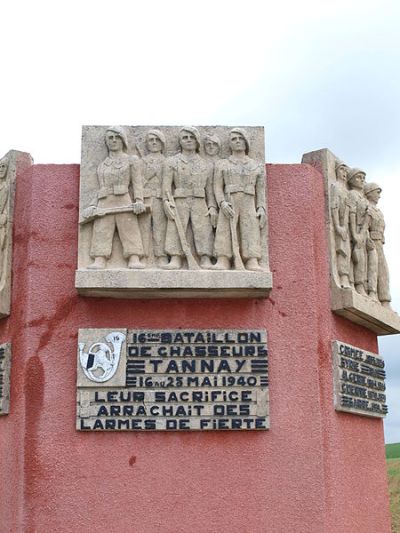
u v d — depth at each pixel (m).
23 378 7.61
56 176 8.12
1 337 8.14
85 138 8.04
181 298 7.82
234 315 7.82
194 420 7.46
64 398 7.54
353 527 7.93
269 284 7.61
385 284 9.16
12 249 8.20
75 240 7.95
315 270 8.09
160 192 7.95
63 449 7.41
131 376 7.54
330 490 7.59
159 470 7.41
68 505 7.28
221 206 7.86
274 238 8.09
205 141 8.15
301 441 7.57
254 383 7.59
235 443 7.52
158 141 8.09
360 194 9.08
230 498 7.39
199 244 7.81
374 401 8.76
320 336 7.95
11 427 7.66
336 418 7.96
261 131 8.20
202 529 7.31
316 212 8.31
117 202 7.83
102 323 7.72
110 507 7.30
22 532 7.19
